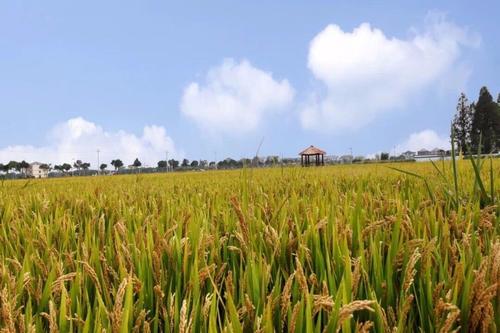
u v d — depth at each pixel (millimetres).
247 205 3602
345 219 2932
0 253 2805
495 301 1669
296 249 2492
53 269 1993
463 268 1736
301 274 1542
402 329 1458
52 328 1470
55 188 9352
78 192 7168
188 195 6246
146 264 2158
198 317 1663
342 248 2234
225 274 2379
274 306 1667
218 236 2701
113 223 3764
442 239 2455
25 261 2281
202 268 2074
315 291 1914
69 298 1807
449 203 3574
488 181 5145
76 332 1829
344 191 5984
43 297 1916
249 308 1588
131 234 2812
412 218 3008
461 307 1638
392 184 6246
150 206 4789
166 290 2064
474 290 1577
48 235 2990
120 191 6680
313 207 3232
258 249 2514
